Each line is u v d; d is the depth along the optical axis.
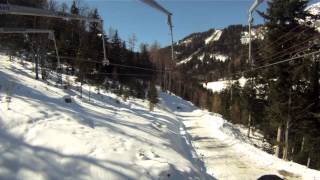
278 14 30.72
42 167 8.69
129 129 15.98
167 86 97.75
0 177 7.87
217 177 16.11
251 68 29.39
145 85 75.06
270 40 31.11
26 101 13.38
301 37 29.66
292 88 30.61
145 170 10.02
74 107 17.84
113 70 61.22
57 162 9.06
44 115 12.00
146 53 84.69
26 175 8.25
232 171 17.16
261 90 35.88
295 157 33.69
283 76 30.42
